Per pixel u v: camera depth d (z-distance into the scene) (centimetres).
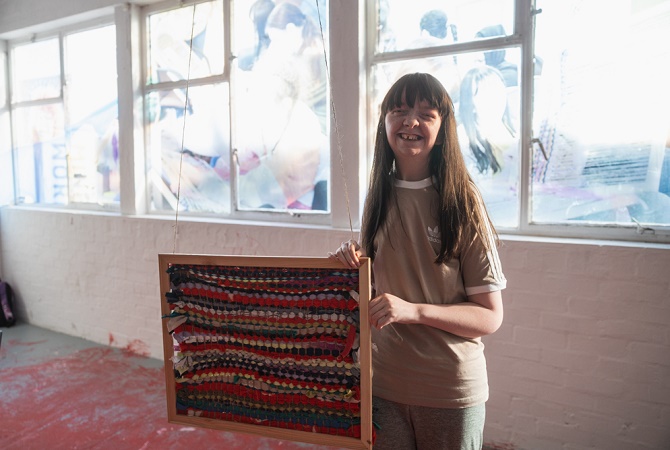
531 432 255
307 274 135
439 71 283
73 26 454
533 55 258
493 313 136
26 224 488
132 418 309
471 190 138
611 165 245
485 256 137
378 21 301
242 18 360
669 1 227
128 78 406
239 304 141
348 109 303
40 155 497
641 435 232
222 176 380
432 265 140
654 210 237
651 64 233
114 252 421
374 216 148
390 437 142
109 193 449
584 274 239
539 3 256
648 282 227
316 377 137
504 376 260
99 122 448
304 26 332
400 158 142
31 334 466
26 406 325
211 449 275
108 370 382
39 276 483
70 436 288
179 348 151
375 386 144
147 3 400
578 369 243
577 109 251
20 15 470
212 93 378
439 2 282
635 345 231
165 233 388
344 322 134
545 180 261
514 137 267
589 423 242
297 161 343
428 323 132
